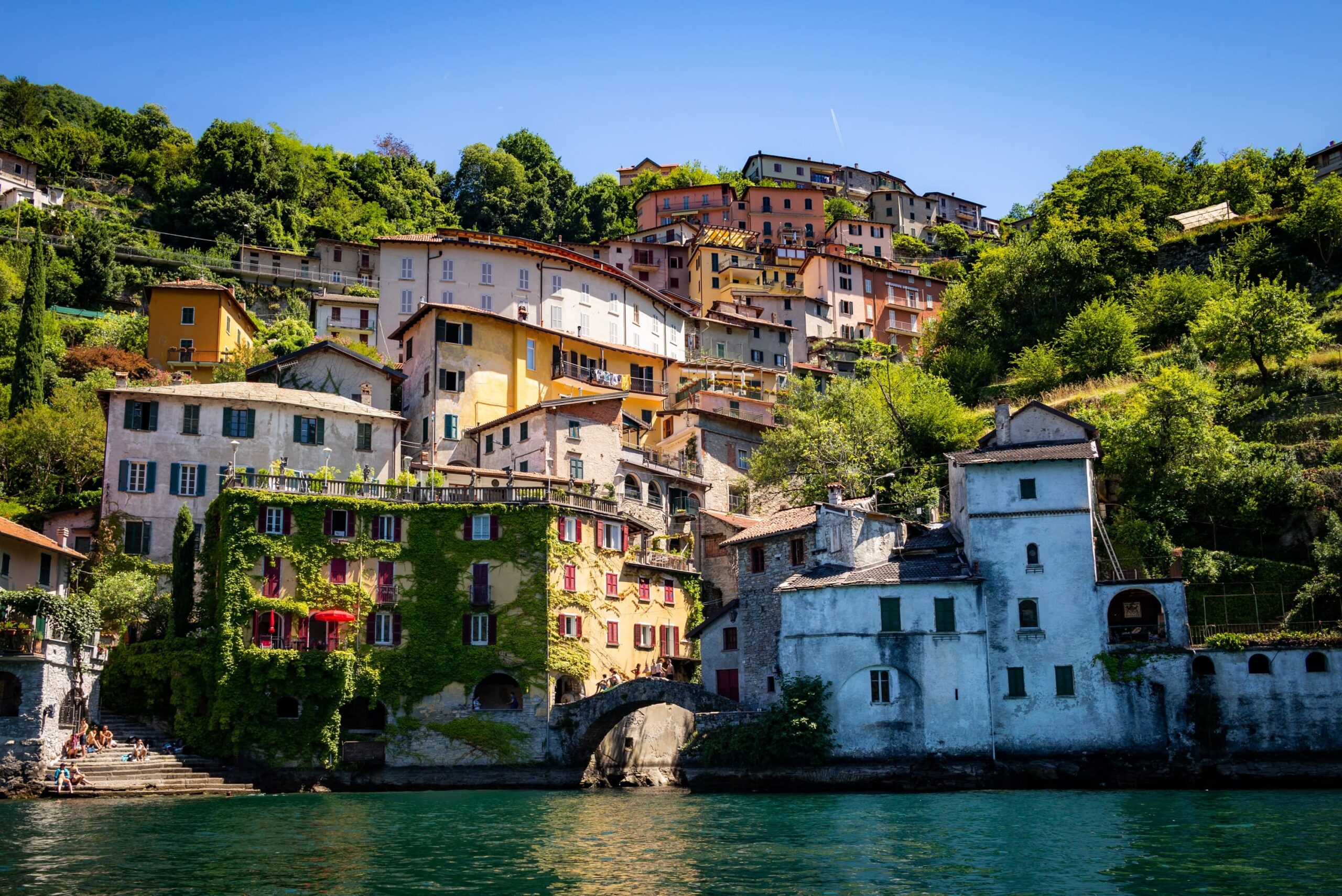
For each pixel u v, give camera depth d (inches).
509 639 2689.5
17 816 1948.8
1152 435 2834.6
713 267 5851.4
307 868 1464.1
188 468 2957.7
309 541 2645.2
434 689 2647.6
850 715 2388.0
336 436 3125.0
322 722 2536.9
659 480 3612.2
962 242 7180.1
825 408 3654.0
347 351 3491.6
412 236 4141.2
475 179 7347.4
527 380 3737.7
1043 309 4635.8
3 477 3410.4
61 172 6392.7
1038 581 2445.9
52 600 2351.1
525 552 2738.7
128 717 2591.0
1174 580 2394.2
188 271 5452.8
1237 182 5251.0
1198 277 4237.2
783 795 2272.4
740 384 4456.2
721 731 2437.3
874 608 2425.0
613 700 2581.2
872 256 6604.3
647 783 2691.9
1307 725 2263.8
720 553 3383.4
